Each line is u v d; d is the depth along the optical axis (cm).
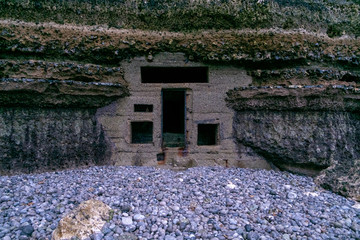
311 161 688
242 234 407
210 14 704
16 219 412
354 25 763
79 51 652
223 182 595
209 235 396
